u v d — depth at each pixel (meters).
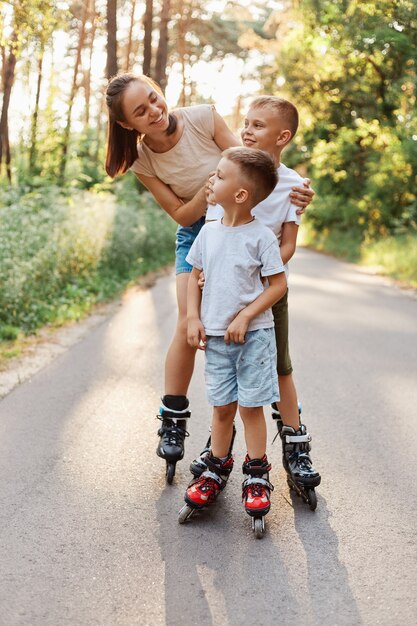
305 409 5.14
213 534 3.24
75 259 10.26
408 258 14.80
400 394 5.57
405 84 20.88
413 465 4.10
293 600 2.72
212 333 3.31
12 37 9.98
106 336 7.46
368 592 2.77
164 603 2.68
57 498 3.55
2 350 6.52
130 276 12.34
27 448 4.21
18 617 2.58
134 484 3.75
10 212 9.47
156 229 16.16
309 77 23.22
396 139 20.88
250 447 3.37
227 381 3.36
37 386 5.53
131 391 5.45
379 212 21.00
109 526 3.28
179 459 3.74
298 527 3.32
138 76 3.58
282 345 3.62
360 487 3.78
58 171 19.19
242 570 2.93
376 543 3.17
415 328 8.41
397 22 18.25
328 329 8.27
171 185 3.83
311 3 20.31
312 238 26.83
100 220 12.12
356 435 4.59
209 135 3.76
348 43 19.84
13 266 7.50
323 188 25.44
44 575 2.86
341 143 23.56
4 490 3.62
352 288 12.20
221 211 3.49
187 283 3.80
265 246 3.24
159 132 3.62
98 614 2.61
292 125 3.41
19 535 3.17
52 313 8.05
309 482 3.46
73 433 4.48
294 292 11.42
